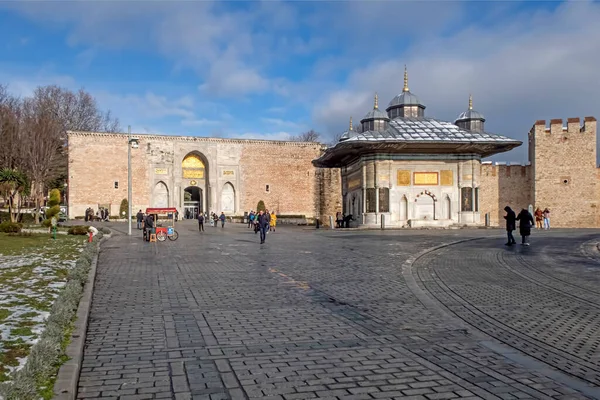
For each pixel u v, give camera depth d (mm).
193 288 12414
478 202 45406
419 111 51188
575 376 6336
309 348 7438
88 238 27578
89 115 75312
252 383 5973
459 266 16891
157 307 10188
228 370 6430
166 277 14250
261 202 75438
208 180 74438
